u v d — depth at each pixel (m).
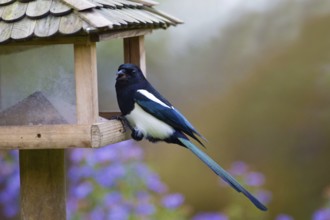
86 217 10.40
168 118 7.55
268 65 16.34
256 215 12.26
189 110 16.67
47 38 6.12
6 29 6.17
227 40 17.03
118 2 7.00
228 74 16.75
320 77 15.88
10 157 11.84
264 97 16.14
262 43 16.69
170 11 17.44
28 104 6.65
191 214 15.56
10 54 6.67
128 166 10.79
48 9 6.21
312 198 15.52
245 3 17.28
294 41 16.33
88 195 10.55
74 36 6.18
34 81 6.66
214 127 16.28
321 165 15.62
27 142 6.40
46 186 6.80
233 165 13.47
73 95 6.52
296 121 15.85
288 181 15.69
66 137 6.36
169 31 17.36
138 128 7.52
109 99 10.01
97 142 6.32
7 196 11.82
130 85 7.45
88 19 6.06
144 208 10.38
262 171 15.83
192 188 15.87
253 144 16.02
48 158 6.79
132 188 10.68
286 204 15.56
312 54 16.06
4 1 6.41
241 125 16.17
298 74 16.02
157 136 7.61
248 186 12.25
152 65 17.16
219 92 16.67
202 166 15.99
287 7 16.75
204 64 17.03
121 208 10.29
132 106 7.43
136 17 6.91
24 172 6.82
